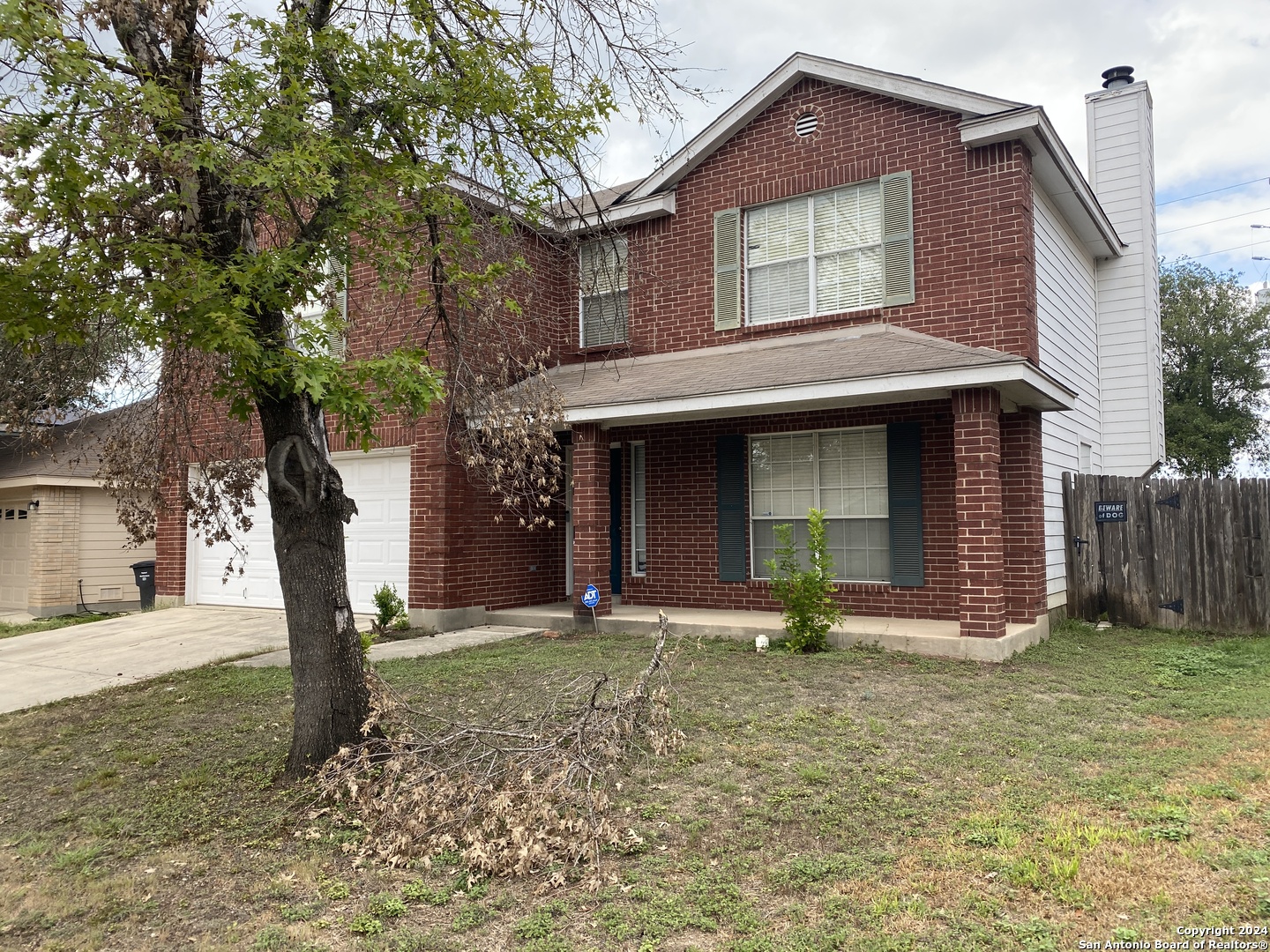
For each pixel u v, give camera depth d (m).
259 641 10.80
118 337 6.25
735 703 6.89
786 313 11.51
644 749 5.63
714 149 12.05
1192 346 27.31
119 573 17.00
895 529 10.23
